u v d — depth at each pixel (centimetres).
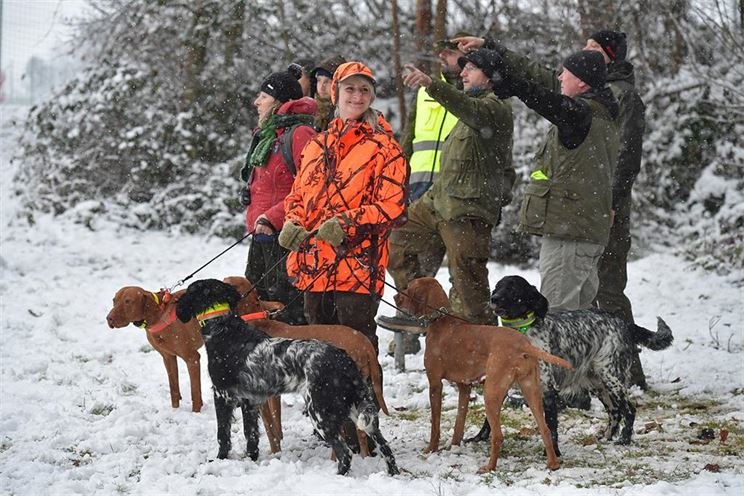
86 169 1748
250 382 575
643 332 686
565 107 694
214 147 1784
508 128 775
